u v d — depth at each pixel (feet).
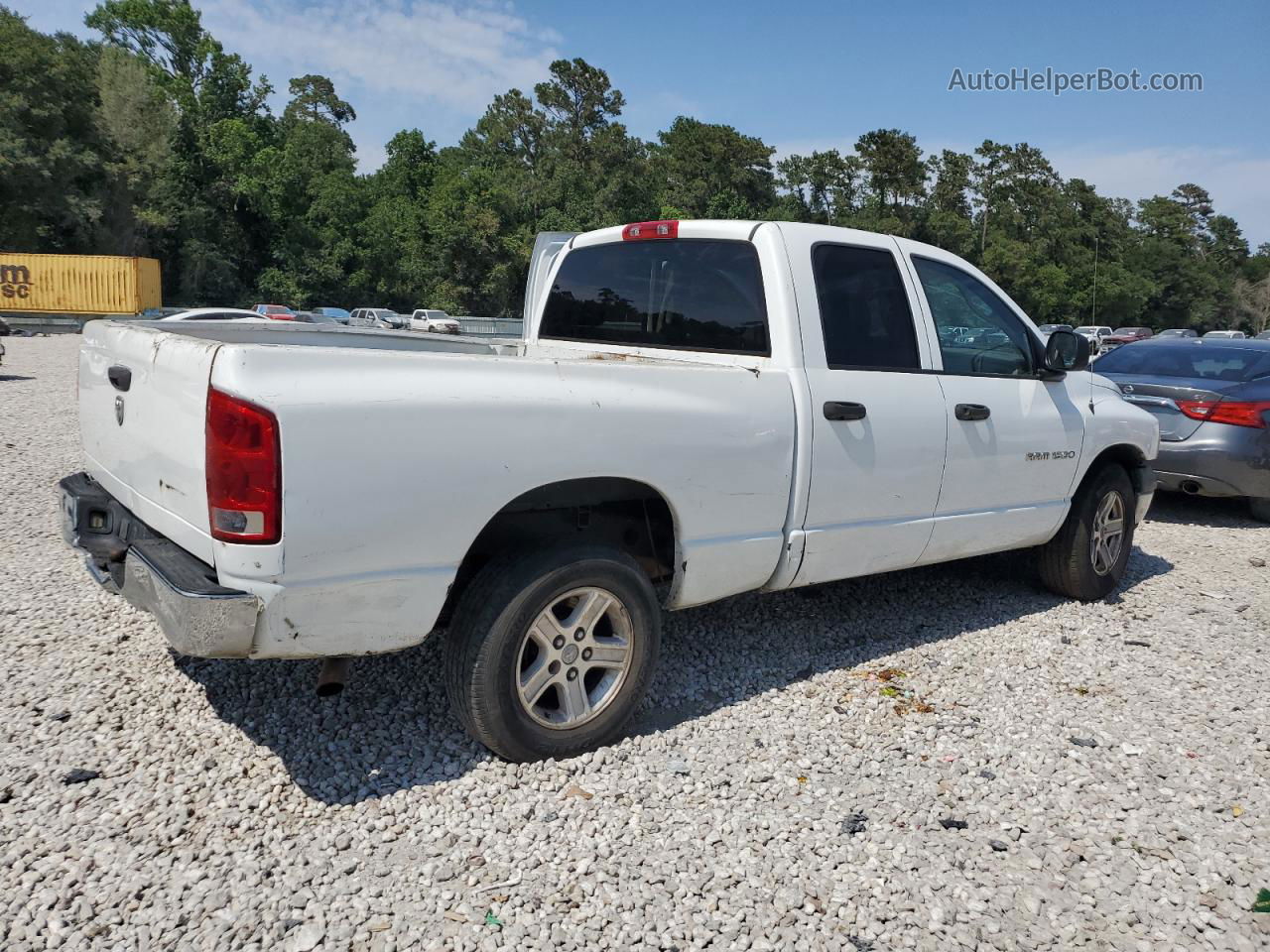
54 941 7.68
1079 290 306.55
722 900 8.64
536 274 22.77
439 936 7.99
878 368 13.64
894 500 13.74
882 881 9.02
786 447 12.35
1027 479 15.78
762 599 17.22
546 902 8.50
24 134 154.30
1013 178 316.60
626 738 11.66
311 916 8.16
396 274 211.20
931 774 11.07
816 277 13.12
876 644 15.24
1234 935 8.40
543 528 11.52
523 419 9.99
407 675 13.17
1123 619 16.89
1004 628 16.16
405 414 9.21
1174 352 29.22
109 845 9.03
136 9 221.25
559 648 10.83
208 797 9.94
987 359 15.48
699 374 11.51
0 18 155.84
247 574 8.68
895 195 289.94
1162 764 11.46
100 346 12.07
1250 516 27.22
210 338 11.76
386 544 9.25
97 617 14.92
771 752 11.48
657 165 282.36
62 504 12.66
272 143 225.15
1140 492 18.53
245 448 8.50
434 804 10.00
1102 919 8.59
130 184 166.71
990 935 8.31
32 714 11.56
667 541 12.39
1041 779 11.01
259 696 12.34
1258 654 15.29
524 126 285.43
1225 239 408.67
